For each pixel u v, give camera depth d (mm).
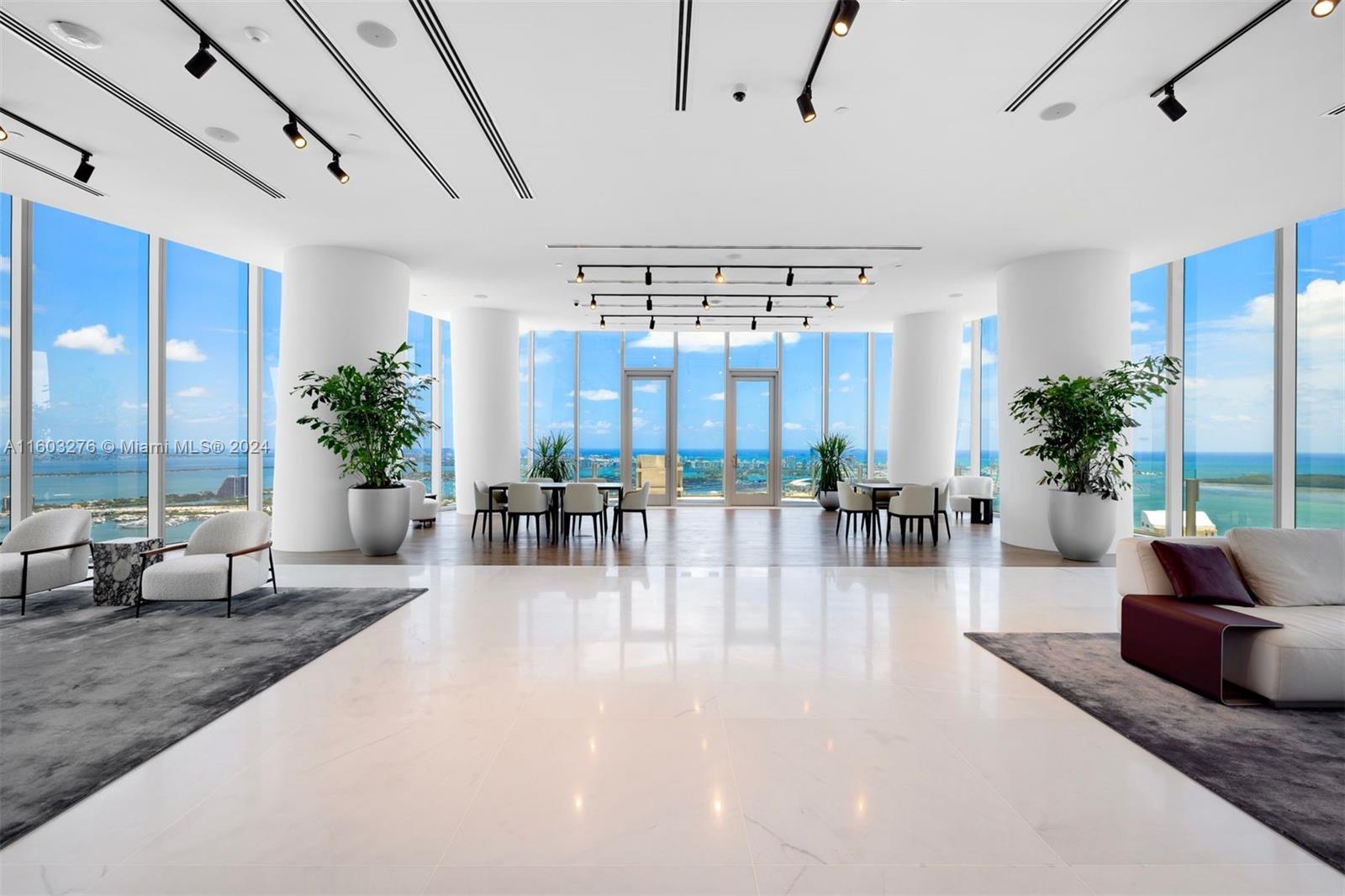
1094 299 6902
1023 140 4523
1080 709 2922
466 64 3604
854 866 1817
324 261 6883
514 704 2957
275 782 2256
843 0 2943
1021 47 3445
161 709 2859
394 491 6746
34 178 5117
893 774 2334
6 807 2066
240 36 3336
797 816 2064
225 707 2885
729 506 12555
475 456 10148
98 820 2010
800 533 8766
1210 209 5777
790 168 5000
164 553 4812
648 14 3178
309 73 3695
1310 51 3455
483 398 10102
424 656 3615
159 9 3121
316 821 2020
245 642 3826
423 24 3250
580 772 2336
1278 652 2846
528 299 9586
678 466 12625
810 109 3703
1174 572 3449
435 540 7910
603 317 10688
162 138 4484
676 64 3605
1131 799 2158
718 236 6633
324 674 3322
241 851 1866
